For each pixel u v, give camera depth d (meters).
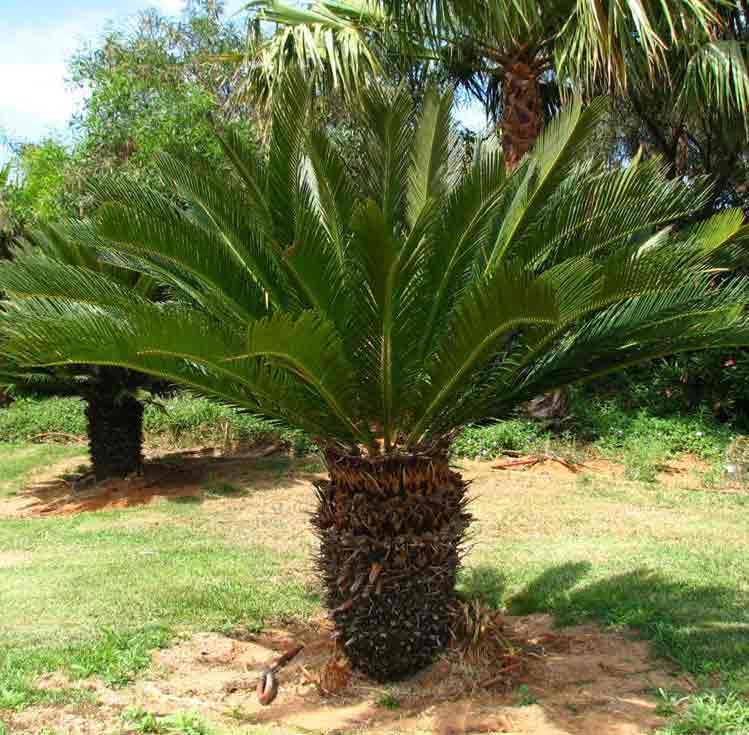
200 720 3.75
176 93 14.62
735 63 9.05
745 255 4.58
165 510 8.95
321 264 3.93
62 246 8.52
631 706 3.82
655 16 9.01
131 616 5.32
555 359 4.44
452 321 4.08
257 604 5.66
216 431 13.14
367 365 4.12
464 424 4.55
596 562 6.46
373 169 4.71
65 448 13.58
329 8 11.12
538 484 9.33
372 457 4.34
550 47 9.86
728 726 3.44
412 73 11.23
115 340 3.66
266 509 8.84
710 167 12.59
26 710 3.82
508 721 3.74
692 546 6.88
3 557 7.17
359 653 4.36
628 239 4.71
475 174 4.20
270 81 10.69
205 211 4.43
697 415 11.27
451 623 4.46
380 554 4.26
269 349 3.49
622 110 12.17
